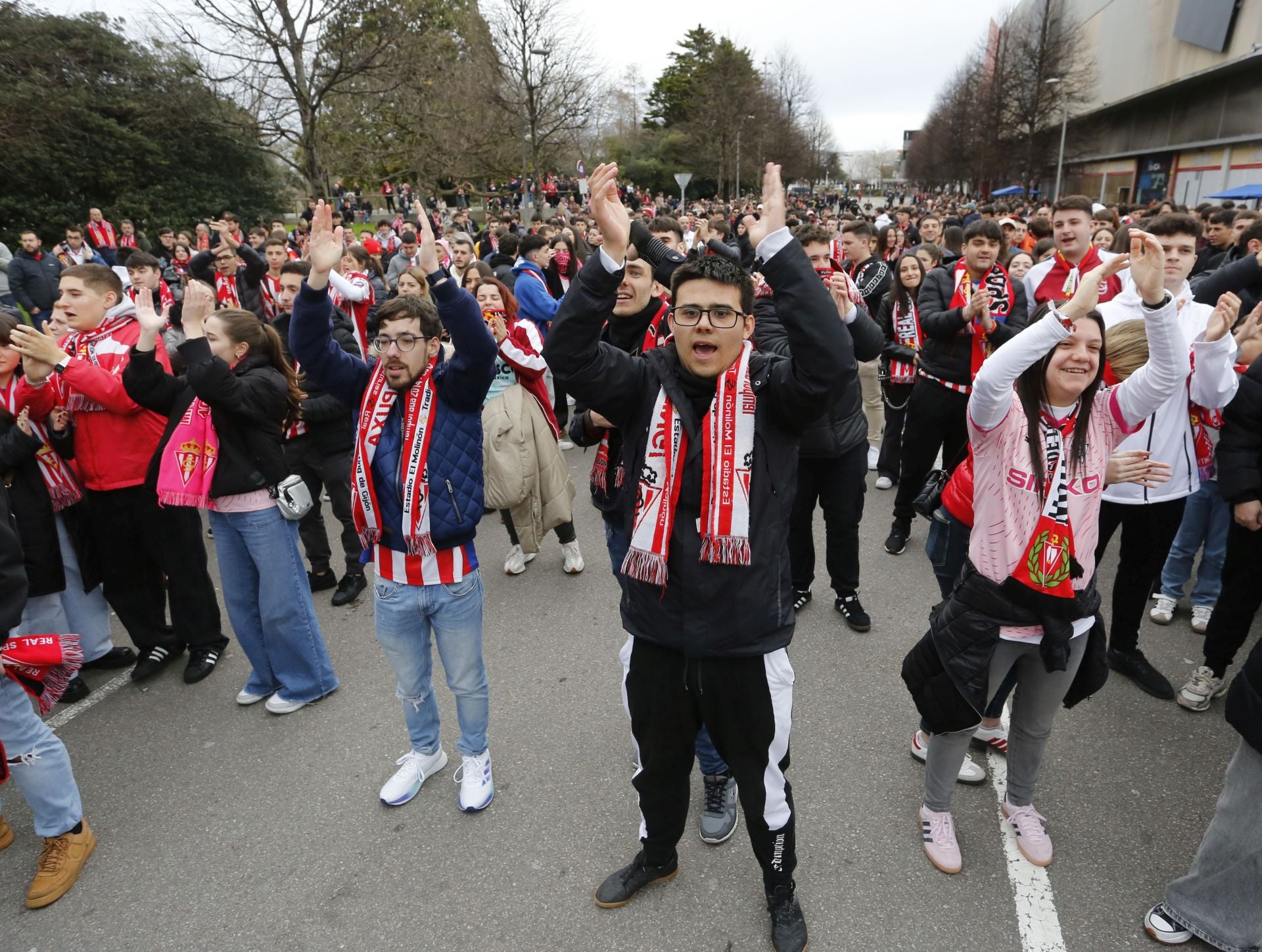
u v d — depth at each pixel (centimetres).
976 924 235
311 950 238
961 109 4781
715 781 270
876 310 608
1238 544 306
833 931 234
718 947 231
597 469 282
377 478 267
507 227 1353
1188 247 331
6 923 254
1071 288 449
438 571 272
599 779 305
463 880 260
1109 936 229
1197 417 345
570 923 241
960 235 818
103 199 2108
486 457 438
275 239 732
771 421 198
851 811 281
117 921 252
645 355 209
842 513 392
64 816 268
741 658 202
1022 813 263
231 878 267
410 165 2094
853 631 406
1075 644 235
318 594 480
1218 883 218
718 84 4134
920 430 465
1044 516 220
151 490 367
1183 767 298
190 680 388
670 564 200
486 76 2053
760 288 379
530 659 393
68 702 377
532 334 422
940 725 242
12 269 1109
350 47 1480
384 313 255
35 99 1952
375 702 365
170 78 2144
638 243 296
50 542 353
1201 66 2844
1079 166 4678
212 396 305
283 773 319
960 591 237
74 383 333
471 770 292
